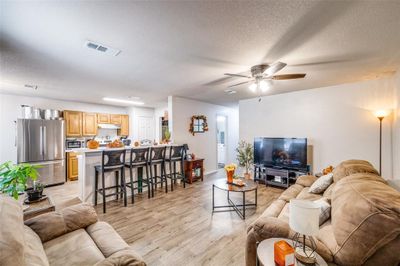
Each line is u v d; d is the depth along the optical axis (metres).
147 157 3.83
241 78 3.32
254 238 1.53
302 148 4.03
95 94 4.69
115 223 2.73
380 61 2.59
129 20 1.65
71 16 1.58
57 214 1.67
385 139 3.40
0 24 1.67
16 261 0.85
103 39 1.98
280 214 2.04
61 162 4.93
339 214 1.29
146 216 2.95
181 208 3.25
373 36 1.93
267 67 2.53
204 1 1.42
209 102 6.06
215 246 2.19
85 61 2.54
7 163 1.73
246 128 5.34
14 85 3.76
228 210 3.16
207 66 2.74
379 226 1.03
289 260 1.05
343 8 1.51
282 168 4.32
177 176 4.71
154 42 2.04
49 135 4.73
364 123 3.61
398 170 3.09
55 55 2.35
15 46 2.10
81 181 3.41
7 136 4.61
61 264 1.23
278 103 4.73
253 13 1.57
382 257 1.04
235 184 3.09
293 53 2.31
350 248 1.11
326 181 2.50
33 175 1.79
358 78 3.41
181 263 1.91
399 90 2.96
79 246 1.42
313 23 1.71
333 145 3.95
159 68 2.82
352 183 1.56
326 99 4.03
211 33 1.87
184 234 2.43
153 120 7.27
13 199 1.41
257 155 4.77
